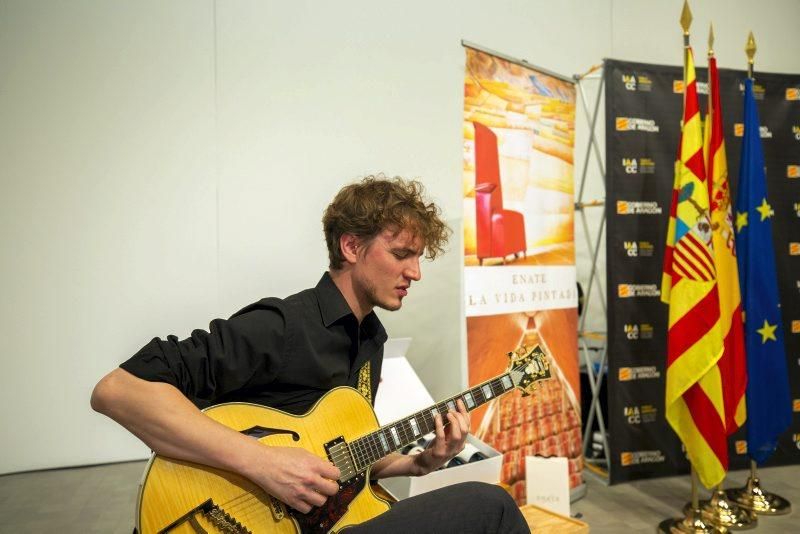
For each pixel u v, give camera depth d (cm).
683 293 236
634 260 286
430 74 336
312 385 128
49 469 288
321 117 315
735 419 258
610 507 261
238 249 305
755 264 264
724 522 241
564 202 284
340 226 134
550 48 362
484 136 250
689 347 233
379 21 325
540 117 271
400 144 330
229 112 303
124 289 293
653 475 294
